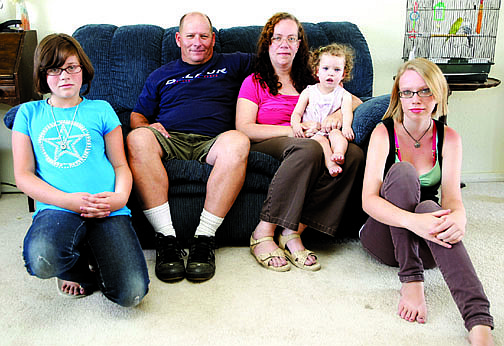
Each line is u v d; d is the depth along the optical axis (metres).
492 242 2.15
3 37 2.42
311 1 2.80
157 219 1.93
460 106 3.03
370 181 1.74
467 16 2.86
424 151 1.76
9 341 1.47
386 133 1.77
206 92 2.28
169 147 2.01
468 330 1.46
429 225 1.50
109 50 2.45
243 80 2.37
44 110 1.68
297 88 2.28
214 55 2.34
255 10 2.79
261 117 2.24
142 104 2.32
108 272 1.57
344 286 1.78
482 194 2.84
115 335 1.51
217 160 1.93
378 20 2.87
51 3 2.66
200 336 1.50
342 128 2.02
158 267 1.83
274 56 2.19
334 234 1.94
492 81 2.70
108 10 2.71
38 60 1.59
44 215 1.59
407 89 1.65
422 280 1.62
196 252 1.86
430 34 2.78
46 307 1.66
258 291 1.75
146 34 2.49
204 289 1.76
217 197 1.93
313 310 1.63
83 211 1.59
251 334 1.51
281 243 2.00
